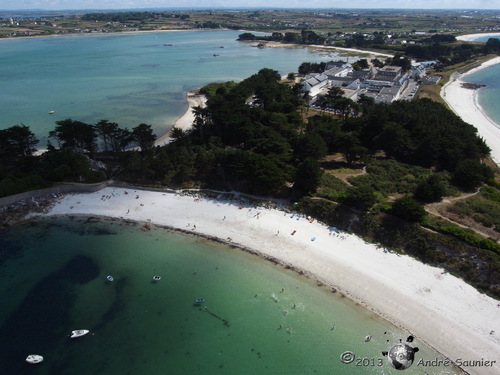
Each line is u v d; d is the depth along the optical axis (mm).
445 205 91438
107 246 85812
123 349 60656
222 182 108250
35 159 114875
